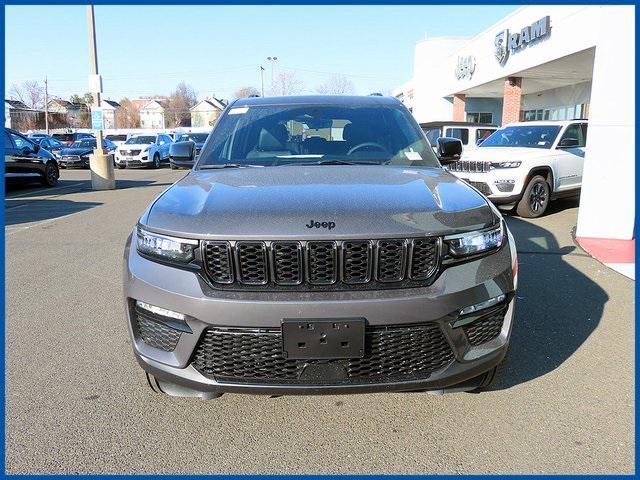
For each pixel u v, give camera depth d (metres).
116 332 4.09
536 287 5.00
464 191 2.84
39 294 5.06
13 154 14.86
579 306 4.48
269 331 2.33
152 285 2.48
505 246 2.68
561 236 7.32
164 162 27.66
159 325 2.51
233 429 2.77
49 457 2.55
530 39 17.19
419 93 34.31
